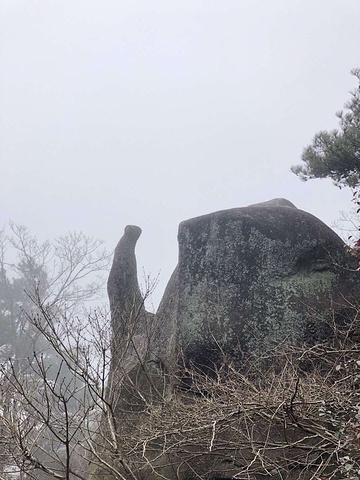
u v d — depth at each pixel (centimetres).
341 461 508
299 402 561
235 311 693
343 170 1026
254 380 655
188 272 727
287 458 582
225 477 624
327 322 662
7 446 613
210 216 736
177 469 606
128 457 636
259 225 716
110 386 686
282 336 674
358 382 569
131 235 854
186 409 633
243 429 614
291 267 702
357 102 1042
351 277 704
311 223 716
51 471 559
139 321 807
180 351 696
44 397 689
